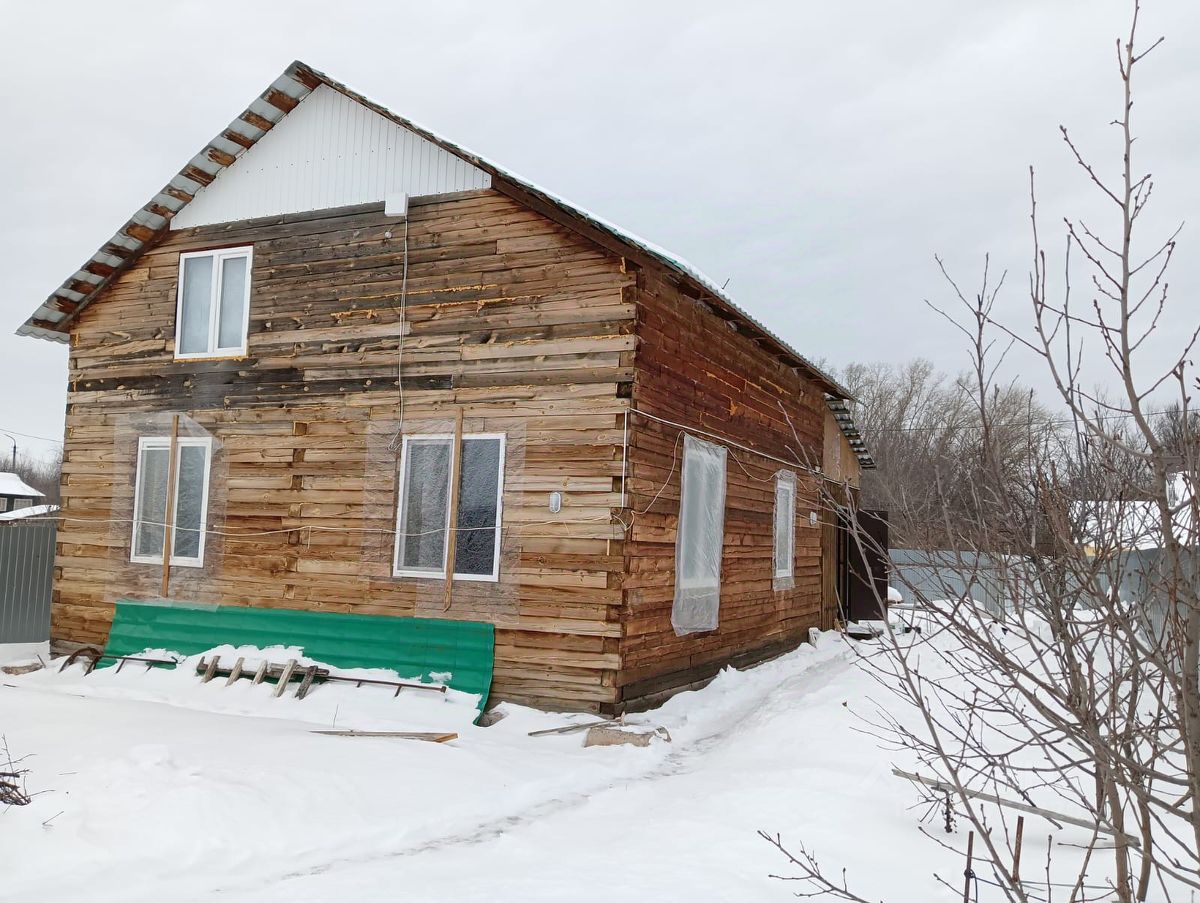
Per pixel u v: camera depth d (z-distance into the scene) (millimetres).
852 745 7891
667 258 9836
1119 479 3348
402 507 10852
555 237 10477
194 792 6352
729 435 12883
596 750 8820
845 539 19141
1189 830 5941
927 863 5445
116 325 12844
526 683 10055
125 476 12516
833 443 18641
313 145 11875
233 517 11758
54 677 11734
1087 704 3092
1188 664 2918
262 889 5391
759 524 14086
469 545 10492
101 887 5316
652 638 10523
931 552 3445
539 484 10234
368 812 6699
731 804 6621
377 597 10859
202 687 10914
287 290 11820
